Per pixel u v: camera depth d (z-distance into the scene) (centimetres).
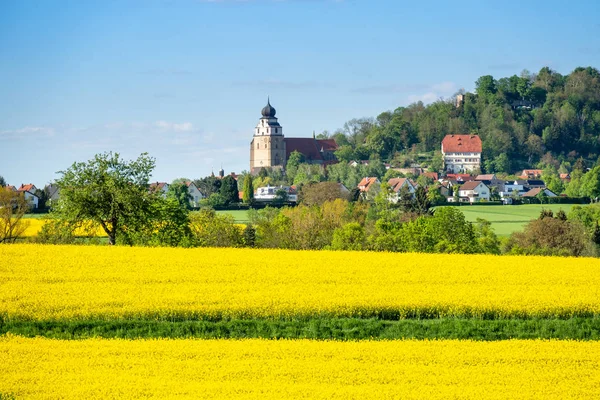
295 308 6047
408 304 6203
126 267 7431
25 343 5250
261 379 4625
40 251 8200
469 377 4700
